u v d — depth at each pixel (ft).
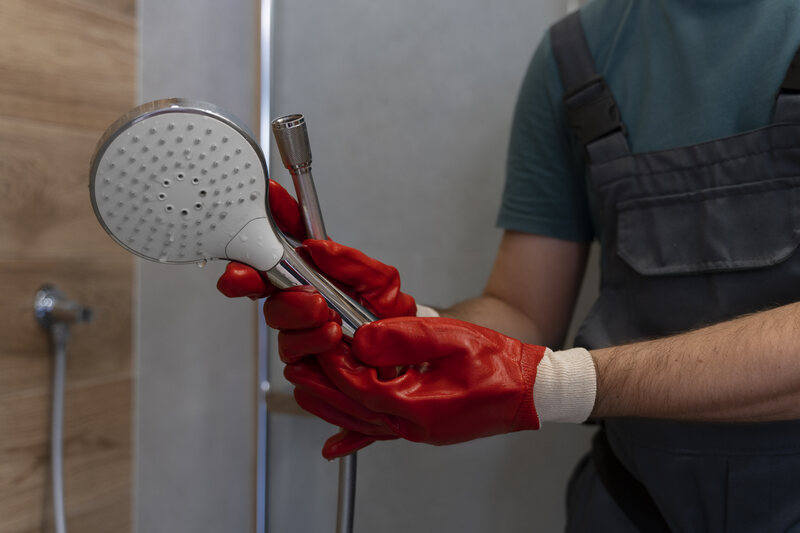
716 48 2.00
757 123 1.90
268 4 3.75
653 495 2.13
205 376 3.74
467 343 1.53
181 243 1.32
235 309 3.86
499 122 3.37
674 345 1.56
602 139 2.19
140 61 3.27
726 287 1.92
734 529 1.98
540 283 2.53
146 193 1.21
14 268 2.70
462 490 3.48
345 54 3.63
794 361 1.40
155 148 1.17
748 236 1.88
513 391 1.51
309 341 1.50
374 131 3.60
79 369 3.05
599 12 2.33
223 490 3.83
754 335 1.46
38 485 2.83
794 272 1.81
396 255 3.59
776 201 1.84
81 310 2.75
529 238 2.55
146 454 3.42
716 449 1.96
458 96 3.43
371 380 1.51
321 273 1.56
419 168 3.52
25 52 2.70
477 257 3.44
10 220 2.68
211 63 3.59
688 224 2.00
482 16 3.38
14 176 2.68
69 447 3.01
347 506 1.71
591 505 2.36
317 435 3.74
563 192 2.46
